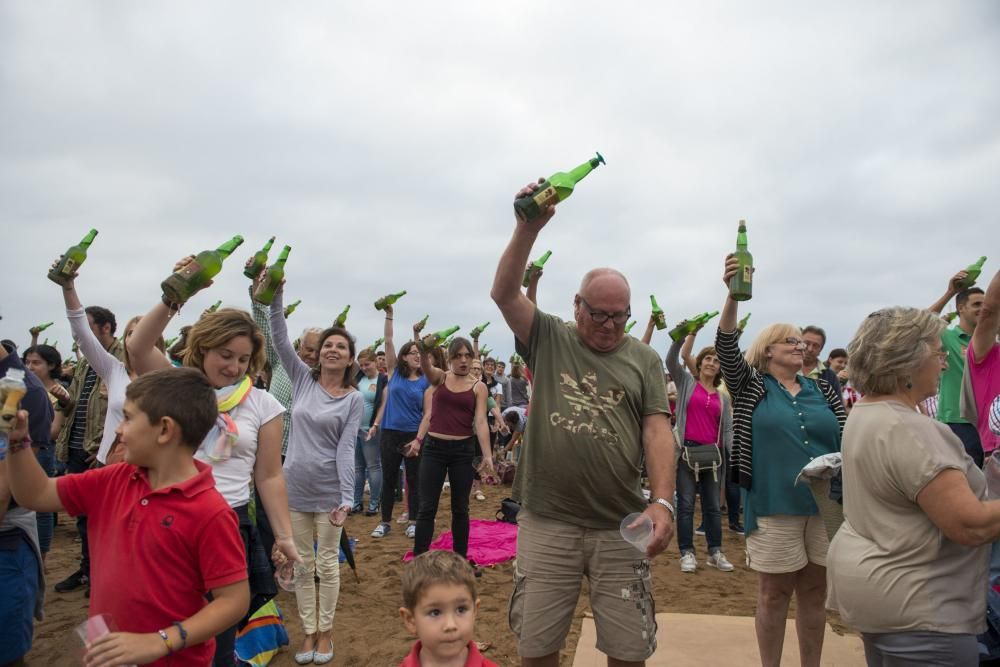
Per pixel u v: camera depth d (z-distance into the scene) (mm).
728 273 3129
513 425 11195
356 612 4723
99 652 1655
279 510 2830
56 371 5762
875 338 2148
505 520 7652
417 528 5184
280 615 4383
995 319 3436
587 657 3887
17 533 2807
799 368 3508
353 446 4035
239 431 2748
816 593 3297
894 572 1992
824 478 2982
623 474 2646
